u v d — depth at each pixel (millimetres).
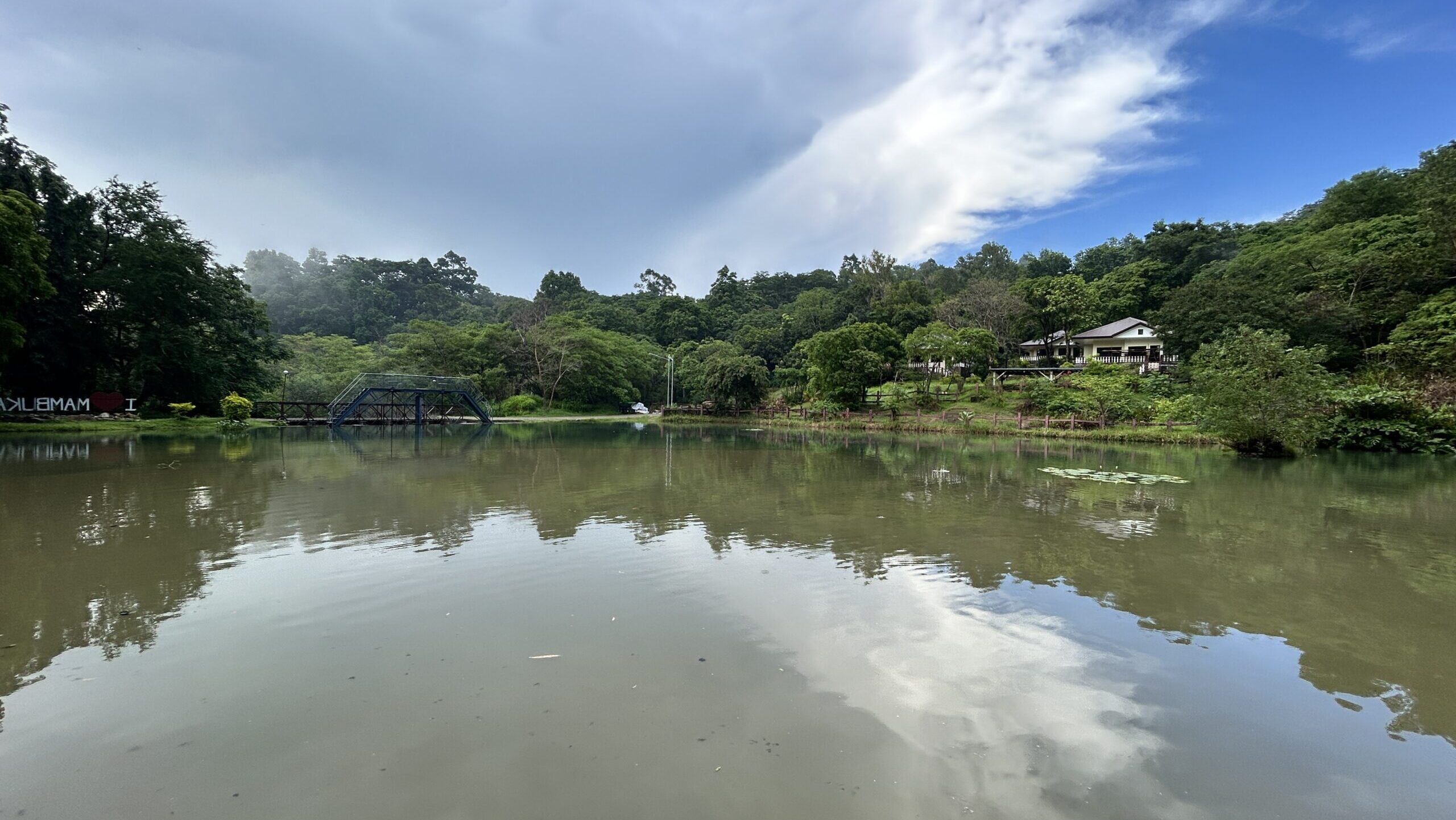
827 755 3094
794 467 15555
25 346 24984
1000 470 15023
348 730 3295
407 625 4758
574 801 2730
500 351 53781
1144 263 53625
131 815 2645
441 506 9656
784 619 4922
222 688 3748
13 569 6117
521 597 5398
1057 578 6055
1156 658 4293
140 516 8609
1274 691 3850
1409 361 23438
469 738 3223
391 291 95188
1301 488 12016
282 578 5879
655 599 5367
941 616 5012
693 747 3152
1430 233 28219
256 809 2680
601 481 12672
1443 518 9078
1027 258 80125
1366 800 2828
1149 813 2701
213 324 30516
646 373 64875
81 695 3662
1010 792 2832
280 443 21297
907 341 43094
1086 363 41656
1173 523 8617
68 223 25859
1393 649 4488
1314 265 34250
